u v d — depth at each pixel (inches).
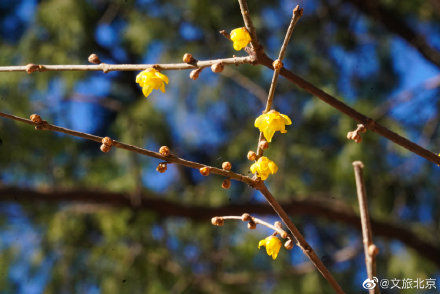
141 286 170.1
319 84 175.3
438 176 178.4
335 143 181.3
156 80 58.3
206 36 182.7
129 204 165.2
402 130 169.0
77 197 161.9
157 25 176.6
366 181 175.3
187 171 206.5
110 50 197.6
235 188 183.6
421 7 179.6
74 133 52.8
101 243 174.4
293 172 176.2
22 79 164.1
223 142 194.5
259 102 193.5
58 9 170.4
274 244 56.9
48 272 169.6
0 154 163.2
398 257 175.6
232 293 174.9
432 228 181.5
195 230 181.6
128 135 172.6
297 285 177.9
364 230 53.9
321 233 196.1
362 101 171.8
